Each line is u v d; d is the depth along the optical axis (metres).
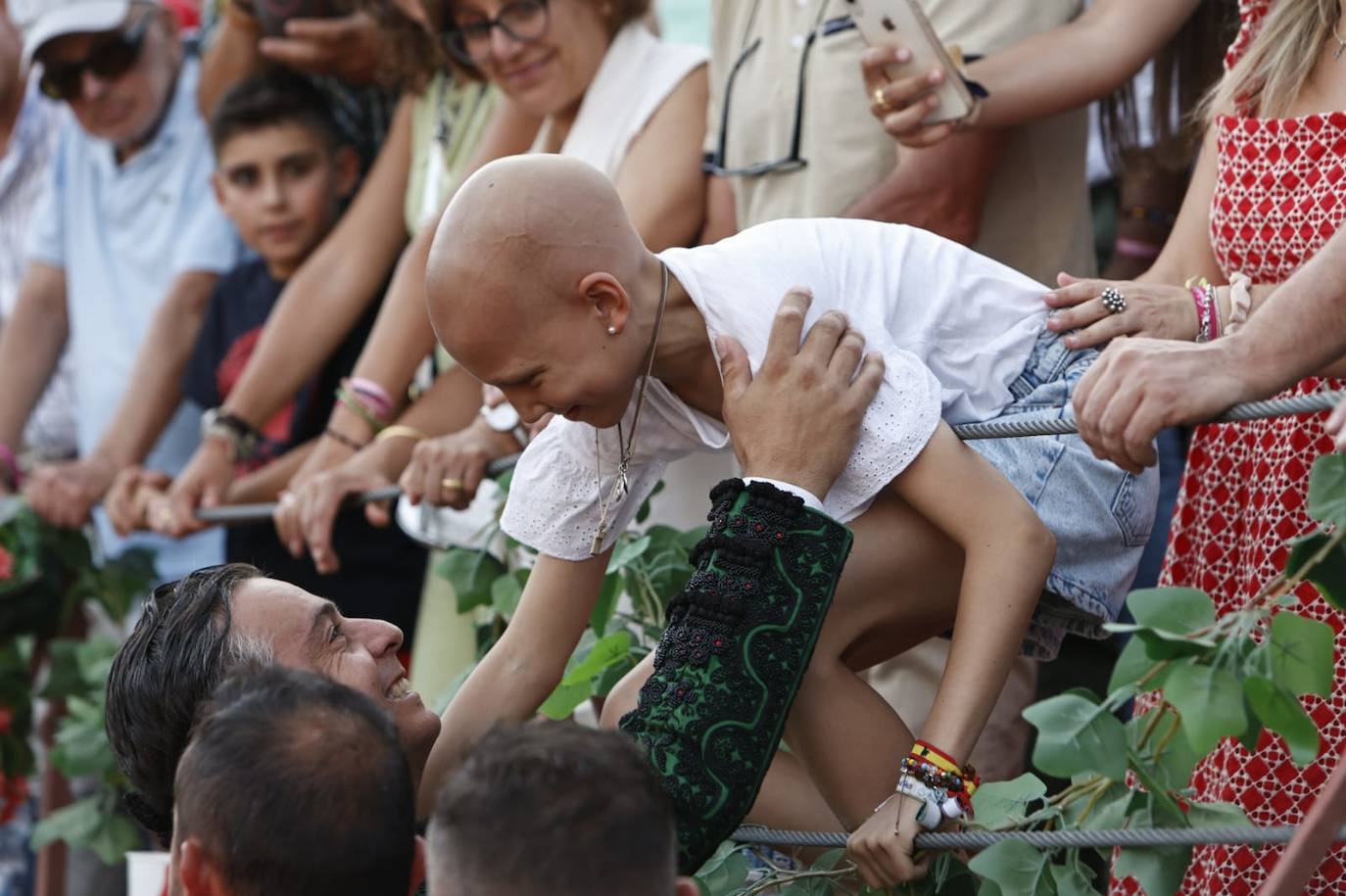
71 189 7.26
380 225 6.17
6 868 6.99
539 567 3.35
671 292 2.93
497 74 5.04
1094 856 4.21
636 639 3.97
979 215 4.36
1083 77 4.18
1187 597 2.72
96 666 5.88
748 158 4.64
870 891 3.04
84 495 6.55
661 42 5.05
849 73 4.46
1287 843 2.62
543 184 2.78
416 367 5.66
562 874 2.08
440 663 5.41
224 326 6.65
